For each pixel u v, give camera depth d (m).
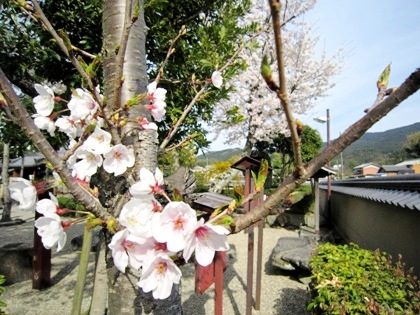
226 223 0.66
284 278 5.29
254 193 0.71
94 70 0.83
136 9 0.87
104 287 1.68
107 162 0.92
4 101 0.64
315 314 2.56
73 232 8.83
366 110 0.60
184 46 2.87
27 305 4.02
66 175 0.72
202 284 2.43
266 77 0.45
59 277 5.06
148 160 1.07
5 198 11.07
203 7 3.11
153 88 1.13
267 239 8.40
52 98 1.02
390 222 4.28
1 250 4.93
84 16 2.75
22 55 2.81
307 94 11.64
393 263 4.14
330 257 3.09
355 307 2.10
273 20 0.40
